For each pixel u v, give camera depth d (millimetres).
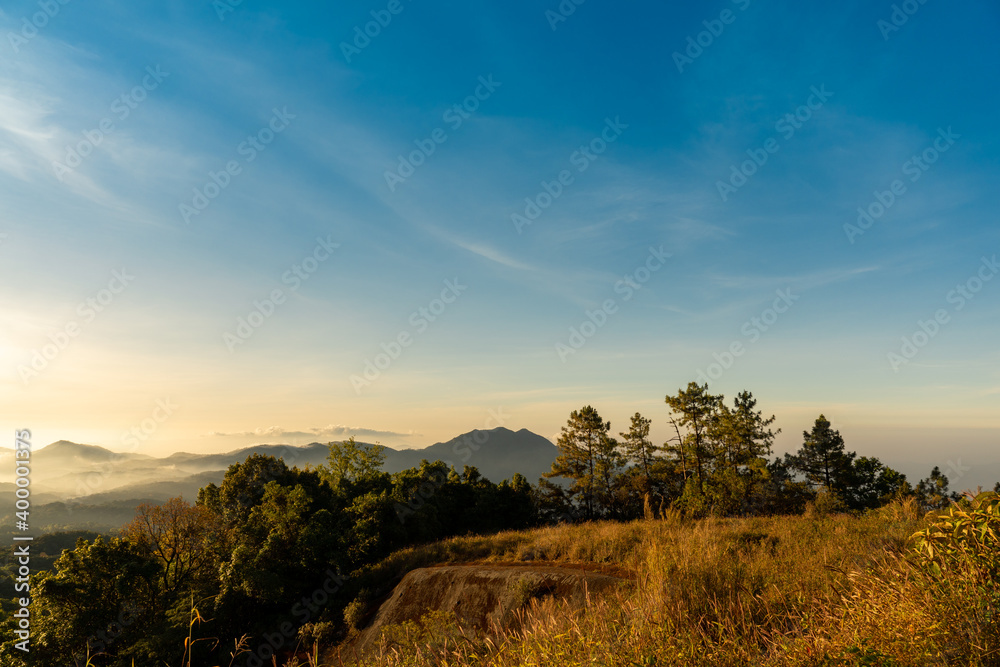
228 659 21359
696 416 41031
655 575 6488
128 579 24906
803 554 8648
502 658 4648
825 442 45219
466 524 46250
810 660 3301
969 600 3188
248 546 27672
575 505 52719
